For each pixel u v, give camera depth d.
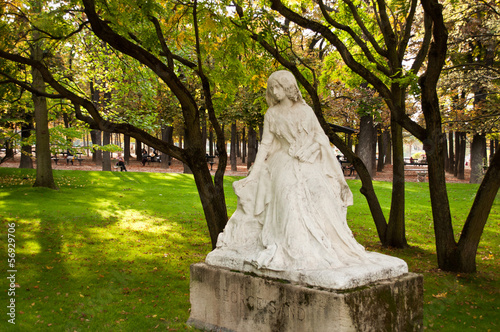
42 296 6.55
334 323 3.66
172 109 20.64
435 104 8.07
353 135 28.52
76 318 5.73
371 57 8.94
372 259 4.42
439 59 7.69
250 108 20.31
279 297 4.05
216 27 7.66
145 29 7.60
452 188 20.70
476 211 8.04
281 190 4.54
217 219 7.80
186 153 7.64
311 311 3.81
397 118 8.42
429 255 9.61
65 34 8.81
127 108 16.09
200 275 4.74
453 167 36.06
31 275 7.52
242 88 20.77
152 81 13.88
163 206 14.72
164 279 7.56
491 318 5.95
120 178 20.06
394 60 9.20
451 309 6.27
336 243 4.45
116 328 5.38
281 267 4.17
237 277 4.40
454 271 8.23
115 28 7.46
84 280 7.37
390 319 4.02
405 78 7.92
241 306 4.36
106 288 6.98
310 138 4.86
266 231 4.56
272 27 8.30
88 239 10.20
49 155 16.31
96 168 31.36
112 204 14.52
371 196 10.47
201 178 7.71
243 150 45.16
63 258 8.61
